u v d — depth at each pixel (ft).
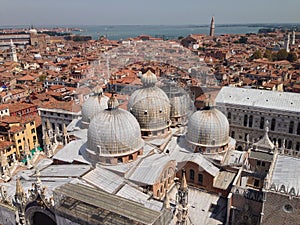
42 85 584.81
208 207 186.29
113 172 186.09
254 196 164.14
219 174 207.31
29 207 161.68
